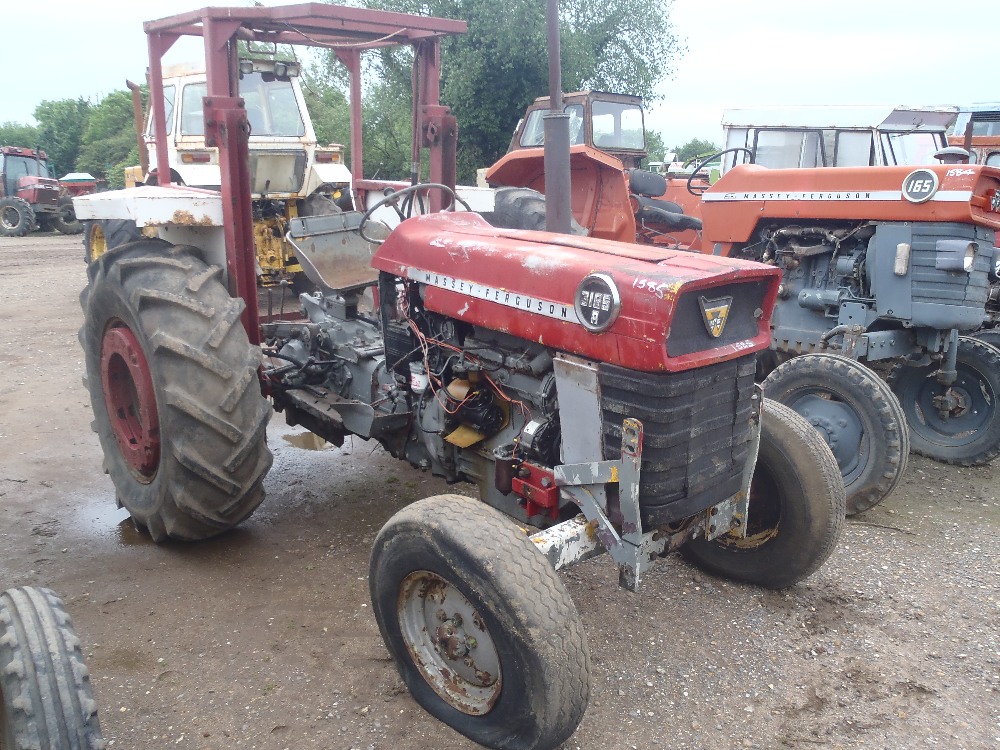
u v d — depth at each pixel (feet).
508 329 8.59
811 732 8.11
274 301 22.39
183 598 10.34
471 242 9.25
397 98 48.88
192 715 8.16
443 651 7.82
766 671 9.09
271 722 8.09
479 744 7.61
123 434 12.07
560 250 8.61
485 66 46.65
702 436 8.04
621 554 7.89
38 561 11.25
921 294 14.76
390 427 10.93
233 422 10.46
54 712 5.97
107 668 8.85
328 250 13.19
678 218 24.84
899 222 14.89
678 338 7.44
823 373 13.14
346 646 9.37
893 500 14.48
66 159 140.46
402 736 7.92
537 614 6.75
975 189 14.15
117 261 11.35
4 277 38.17
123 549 11.68
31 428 16.74
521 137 27.91
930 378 16.87
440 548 7.22
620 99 27.32
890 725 8.23
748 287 8.18
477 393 9.48
